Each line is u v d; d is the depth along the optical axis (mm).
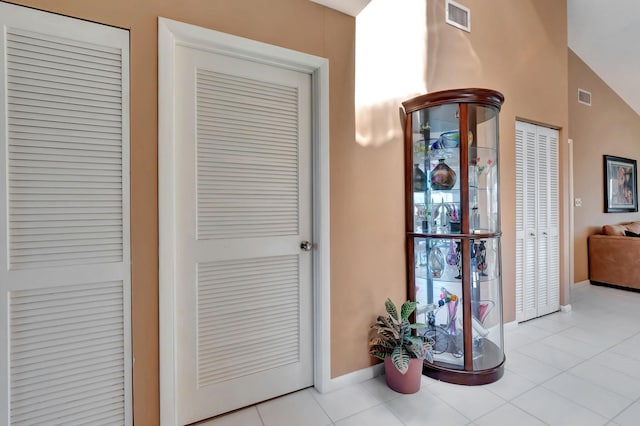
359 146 1913
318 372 1784
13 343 1122
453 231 1974
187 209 1471
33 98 1141
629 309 3232
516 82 2756
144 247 1322
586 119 4070
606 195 4344
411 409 1619
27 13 1119
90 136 1229
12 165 1115
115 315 1282
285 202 1727
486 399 1702
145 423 1331
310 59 1702
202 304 1513
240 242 1601
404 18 2109
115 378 1284
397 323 1867
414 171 2096
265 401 1681
